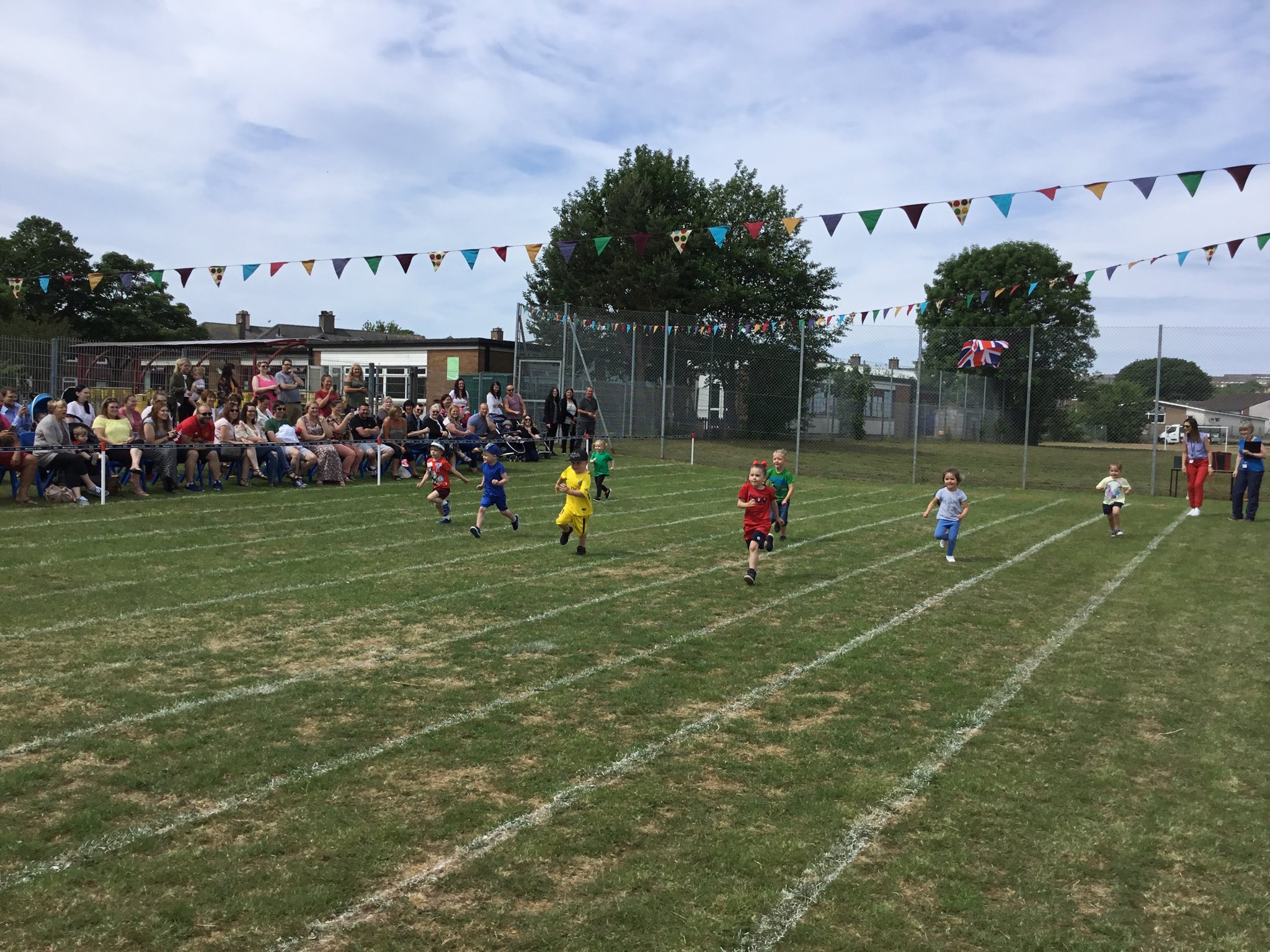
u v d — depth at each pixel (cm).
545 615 858
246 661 692
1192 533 1490
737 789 492
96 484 1498
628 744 551
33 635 740
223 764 503
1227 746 570
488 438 2178
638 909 374
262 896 377
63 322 4253
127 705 592
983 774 518
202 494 1566
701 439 2998
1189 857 432
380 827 438
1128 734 588
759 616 875
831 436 3384
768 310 4034
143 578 956
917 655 754
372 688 639
